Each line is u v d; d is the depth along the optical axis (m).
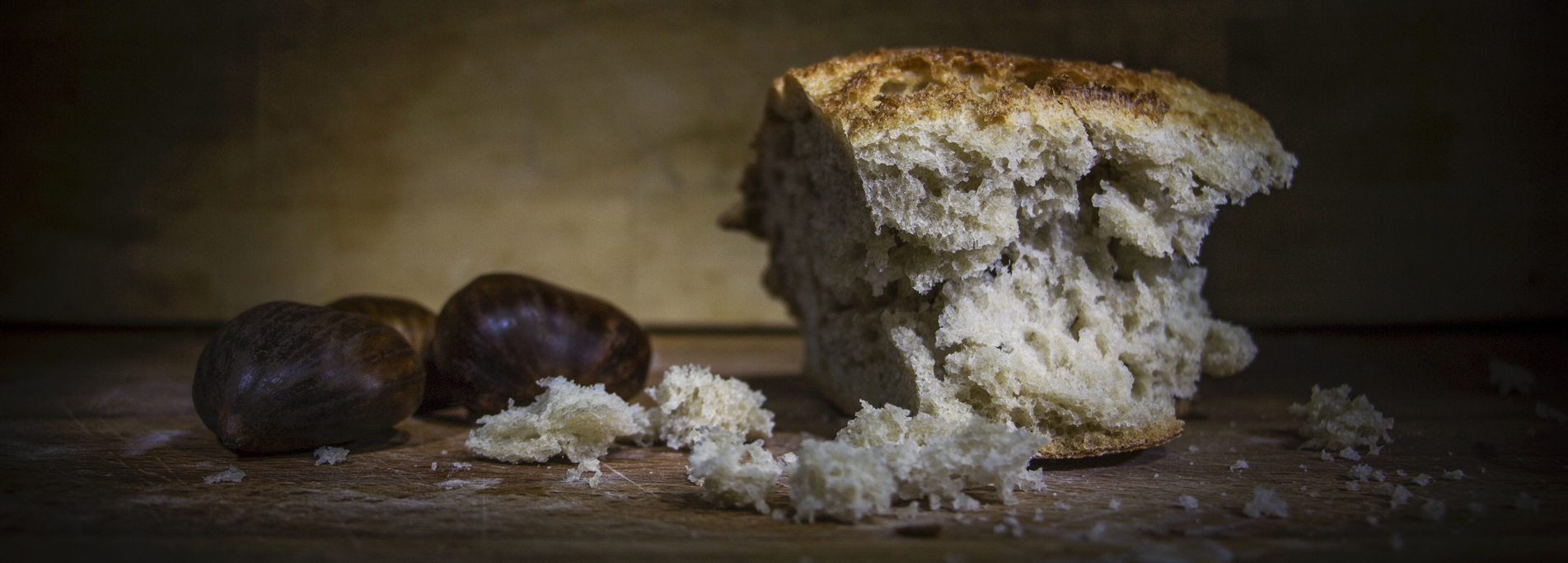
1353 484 0.18
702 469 0.17
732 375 0.28
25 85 0.44
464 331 0.21
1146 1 0.41
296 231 0.44
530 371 0.21
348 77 0.44
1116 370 0.19
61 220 0.45
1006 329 0.19
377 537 0.15
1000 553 0.15
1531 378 0.25
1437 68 0.40
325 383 0.19
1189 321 0.21
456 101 0.44
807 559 0.15
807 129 0.22
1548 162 0.40
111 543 0.15
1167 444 0.20
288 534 0.16
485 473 0.18
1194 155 0.19
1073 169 0.19
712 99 0.44
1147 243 0.19
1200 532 0.16
